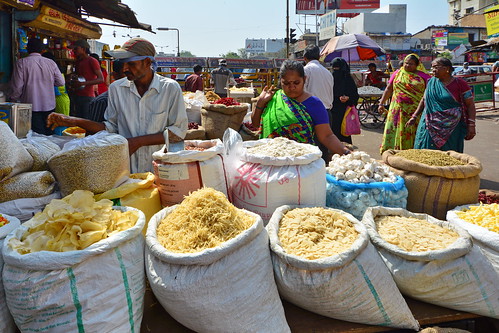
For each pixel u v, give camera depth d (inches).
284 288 73.7
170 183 92.9
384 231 84.0
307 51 215.3
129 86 115.6
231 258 68.4
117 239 68.1
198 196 76.8
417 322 75.7
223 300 66.9
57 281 63.1
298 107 118.6
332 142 120.4
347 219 83.9
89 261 65.4
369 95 463.5
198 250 69.9
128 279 68.9
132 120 115.7
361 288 70.6
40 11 257.6
